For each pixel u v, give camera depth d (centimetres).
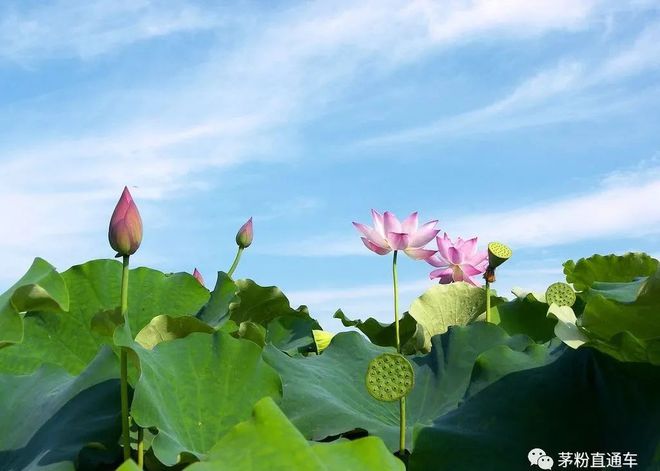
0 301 179
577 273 327
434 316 301
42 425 183
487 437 176
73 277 236
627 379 177
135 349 170
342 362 230
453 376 227
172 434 166
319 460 120
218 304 279
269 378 181
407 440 191
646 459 162
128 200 184
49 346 229
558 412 180
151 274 247
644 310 171
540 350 196
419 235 270
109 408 180
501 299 312
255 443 120
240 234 334
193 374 179
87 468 170
